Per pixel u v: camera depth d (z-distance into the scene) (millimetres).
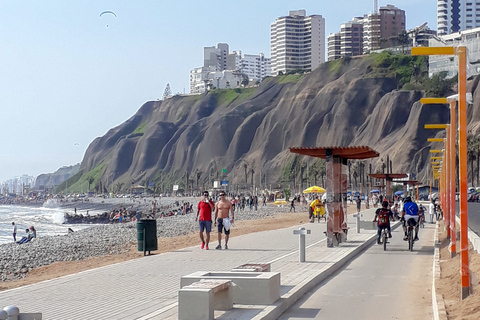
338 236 22250
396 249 22625
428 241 26578
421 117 161125
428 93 177000
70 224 107938
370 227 33094
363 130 189500
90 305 10586
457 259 15922
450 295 10961
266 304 10047
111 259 23641
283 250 21094
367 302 11141
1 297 11578
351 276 14844
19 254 30281
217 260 17984
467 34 193750
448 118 160500
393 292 12297
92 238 39969
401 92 181125
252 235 30125
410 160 153750
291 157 197000
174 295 11547
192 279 10320
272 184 196000
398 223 39781
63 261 25734
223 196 22203
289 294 11078
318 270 14734
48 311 10039
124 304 10633
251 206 90500
